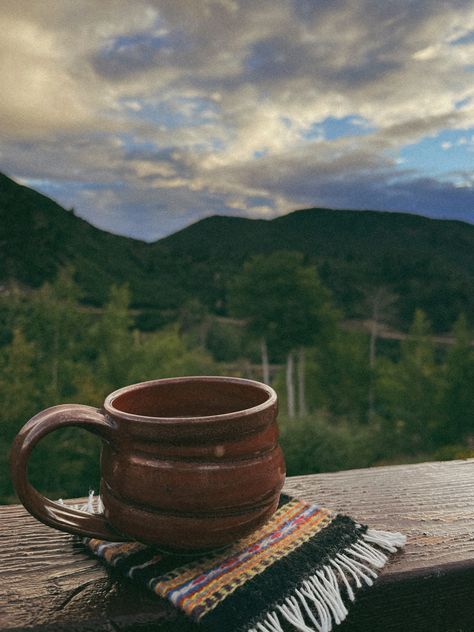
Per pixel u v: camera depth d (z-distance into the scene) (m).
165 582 0.91
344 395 53.12
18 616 0.85
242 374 70.00
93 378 34.50
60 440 26.95
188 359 37.78
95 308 104.88
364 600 0.94
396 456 42.31
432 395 44.03
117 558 0.98
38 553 1.03
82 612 0.86
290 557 0.98
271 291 53.88
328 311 54.62
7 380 29.27
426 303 91.31
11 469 0.90
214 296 121.88
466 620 1.01
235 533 0.96
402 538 1.05
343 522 1.11
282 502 1.21
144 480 0.93
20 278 111.12
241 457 0.95
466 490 1.32
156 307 114.25
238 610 0.85
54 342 36.94
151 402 1.17
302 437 24.22
